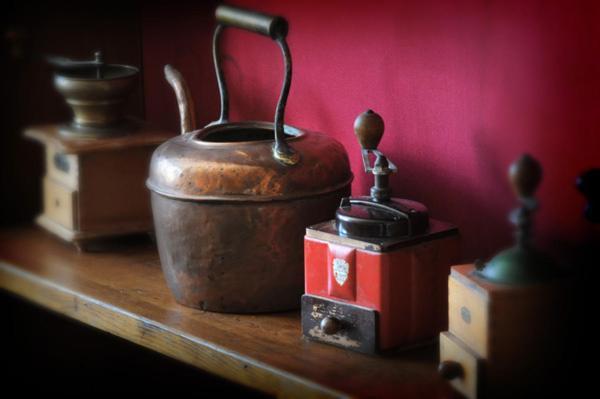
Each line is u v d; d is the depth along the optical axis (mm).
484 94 1854
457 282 1629
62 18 2695
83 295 2139
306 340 1858
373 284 1741
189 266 1970
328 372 1716
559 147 1720
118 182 2434
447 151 1956
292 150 1918
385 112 2072
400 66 2018
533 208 1536
